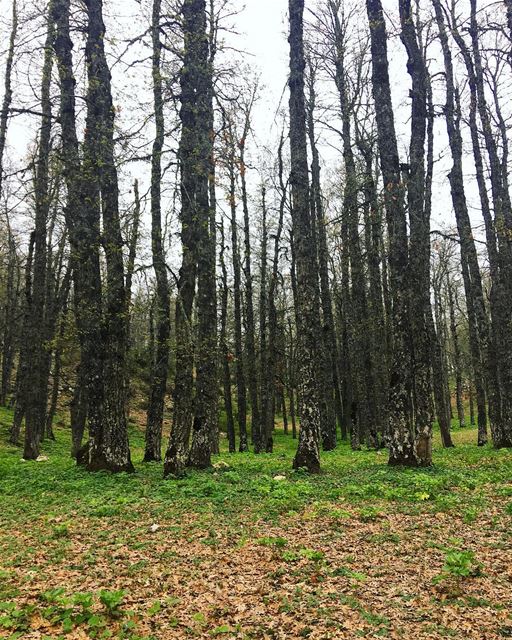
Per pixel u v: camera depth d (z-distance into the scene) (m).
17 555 7.46
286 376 37.97
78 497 11.27
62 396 37.88
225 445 34.06
